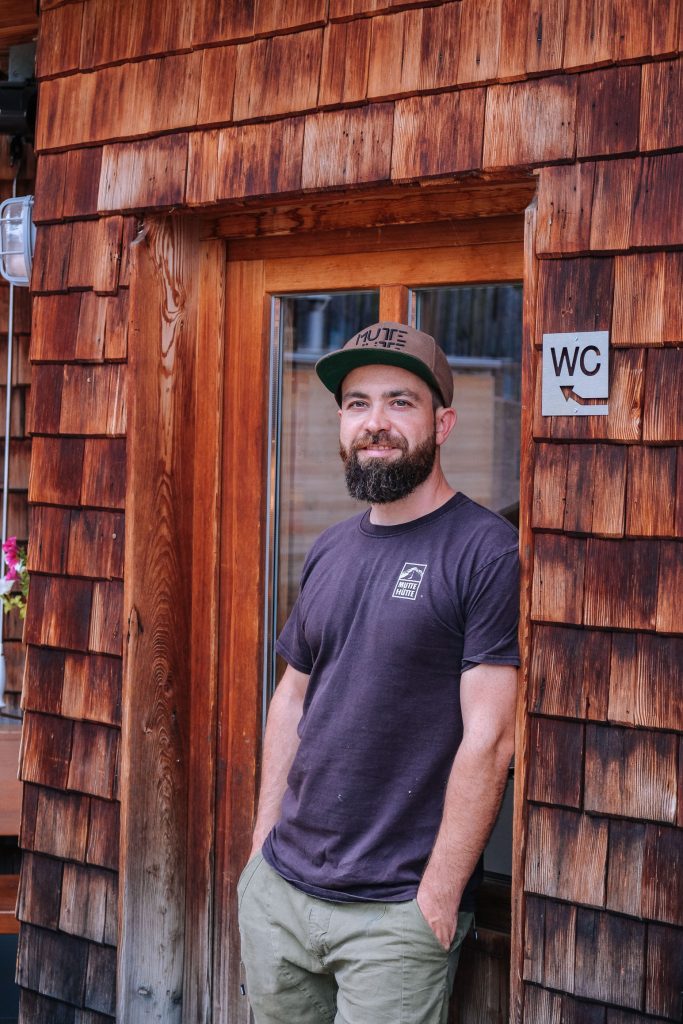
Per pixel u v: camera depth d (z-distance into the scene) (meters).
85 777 2.80
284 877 2.18
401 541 2.15
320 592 2.22
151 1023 2.77
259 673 2.78
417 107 2.29
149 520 2.74
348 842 2.10
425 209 2.49
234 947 2.78
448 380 2.21
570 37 2.12
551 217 2.13
